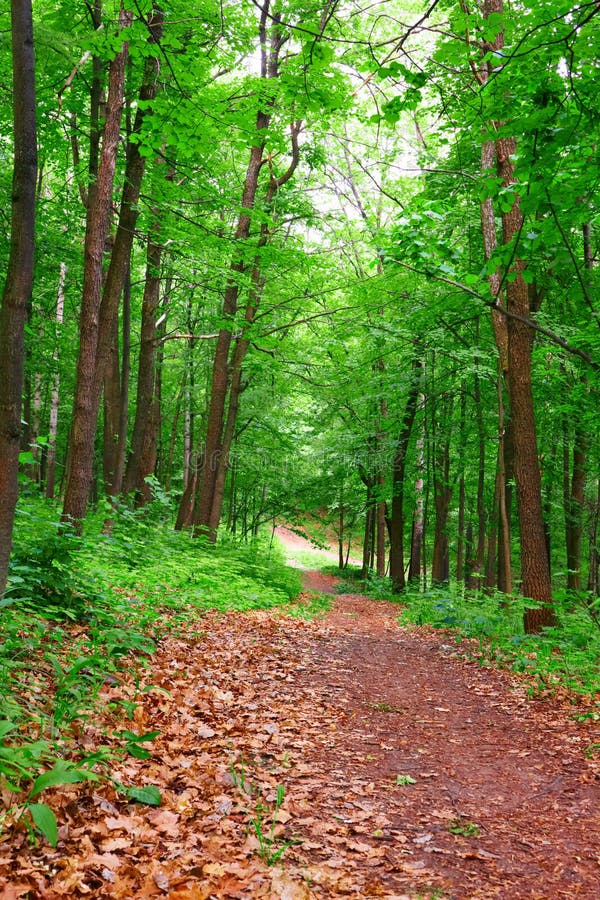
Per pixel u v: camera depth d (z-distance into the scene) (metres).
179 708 5.44
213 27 11.30
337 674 8.05
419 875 3.18
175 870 2.97
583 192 6.34
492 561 18.89
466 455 20.67
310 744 5.19
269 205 18.59
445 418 21.69
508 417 16.55
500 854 3.46
